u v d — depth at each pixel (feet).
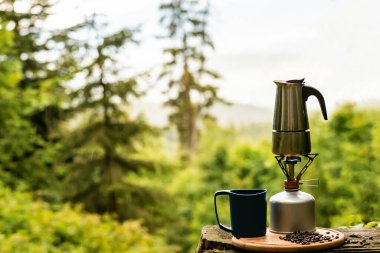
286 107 8.08
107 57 42.78
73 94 44.70
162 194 47.96
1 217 22.75
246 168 55.67
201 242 8.05
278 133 8.09
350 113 38.70
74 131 47.50
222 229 7.98
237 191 8.04
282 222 7.95
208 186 57.00
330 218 33.12
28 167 42.19
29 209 24.73
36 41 34.17
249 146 57.16
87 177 46.42
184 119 77.66
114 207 46.21
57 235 23.81
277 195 8.12
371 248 7.37
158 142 70.03
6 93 31.71
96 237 24.44
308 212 7.97
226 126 81.71
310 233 7.88
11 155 40.11
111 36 42.42
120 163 48.01
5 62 29.76
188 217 55.72
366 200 23.09
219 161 57.72
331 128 39.32
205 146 78.59
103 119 47.47
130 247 25.52
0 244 19.25
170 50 77.61
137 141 48.57
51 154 44.65
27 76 37.99
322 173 35.73
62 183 46.16
